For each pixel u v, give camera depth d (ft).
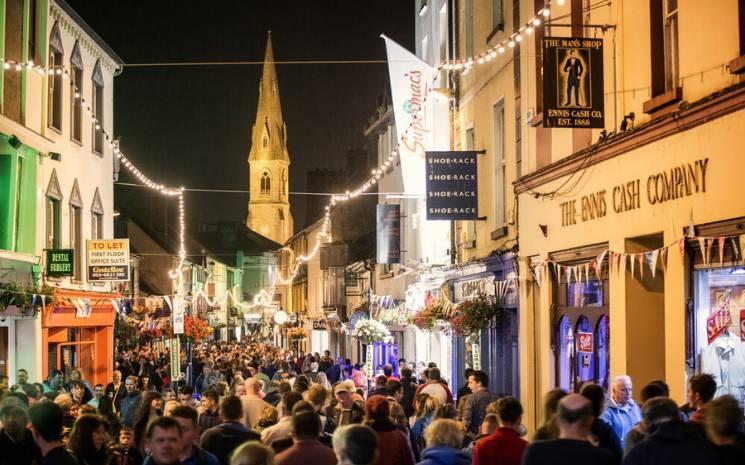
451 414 36.29
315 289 229.66
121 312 115.14
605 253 48.08
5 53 74.79
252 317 325.83
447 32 87.61
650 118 43.32
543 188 58.70
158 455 25.07
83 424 30.19
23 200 79.25
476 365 74.64
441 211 70.85
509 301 67.56
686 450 22.26
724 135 36.42
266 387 63.82
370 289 146.41
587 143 51.83
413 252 111.65
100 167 103.76
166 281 212.43
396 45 83.15
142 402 41.86
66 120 91.04
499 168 71.51
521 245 63.31
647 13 44.11
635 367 45.96
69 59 91.66
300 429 28.76
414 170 82.43
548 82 44.34
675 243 40.32
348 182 186.50
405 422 38.96
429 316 79.20
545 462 22.53
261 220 555.28
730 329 36.73
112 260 91.40
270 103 561.84
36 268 79.87
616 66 47.85
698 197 38.60
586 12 53.26
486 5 74.38
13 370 80.48
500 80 69.82
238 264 364.99
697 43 38.83
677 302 40.22
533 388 61.57
